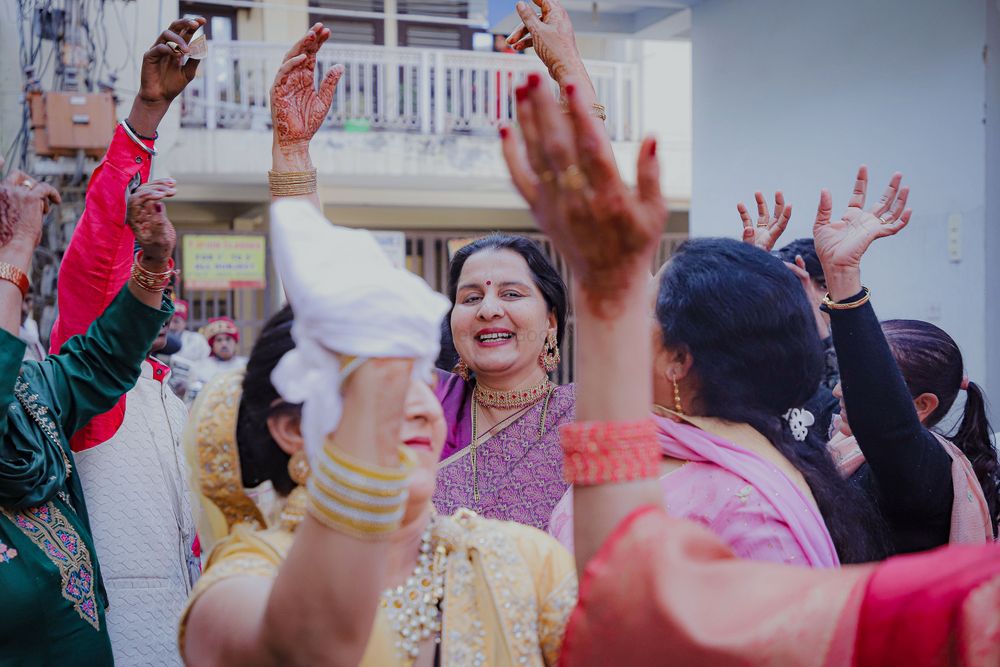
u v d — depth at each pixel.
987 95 4.70
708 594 0.92
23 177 2.00
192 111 9.63
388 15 9.48
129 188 2.35
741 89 6.28
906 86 5.11
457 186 10.77
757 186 6.16
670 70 11.08
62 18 7.37
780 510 1.54
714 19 6.51
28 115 7.21
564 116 0.91
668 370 1.71
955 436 2.38
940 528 1.94
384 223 12.03
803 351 1.69
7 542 1.98
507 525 1.37
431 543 1.31
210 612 1.16
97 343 2.21
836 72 5.55
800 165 5.82
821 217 1.92
